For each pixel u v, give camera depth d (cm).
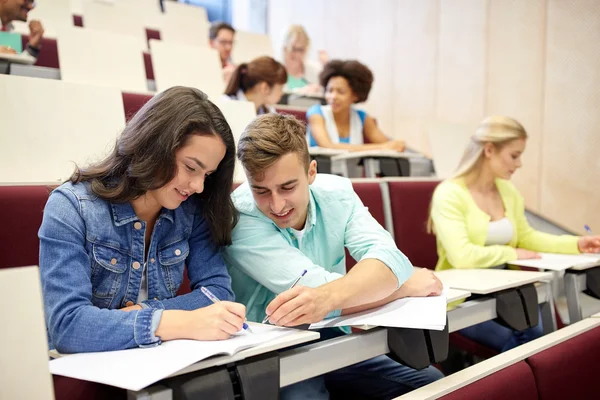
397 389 95
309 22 369
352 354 73
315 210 96
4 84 104
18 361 48
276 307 71
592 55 224
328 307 73
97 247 74
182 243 84
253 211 90
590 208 225
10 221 86
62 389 56
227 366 59
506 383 77
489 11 260
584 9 226
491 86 260
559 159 234
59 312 66
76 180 76
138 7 324
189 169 73
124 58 188
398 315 76
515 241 151
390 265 83
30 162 104
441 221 140
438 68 284
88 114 114
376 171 187
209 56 213
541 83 241
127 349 63
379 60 317
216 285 83
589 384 93
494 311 96
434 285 89
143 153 73
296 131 82
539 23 241
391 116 310
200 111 73
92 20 260
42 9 238
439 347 80
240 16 427
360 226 95
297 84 304
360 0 328
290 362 66
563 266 121
